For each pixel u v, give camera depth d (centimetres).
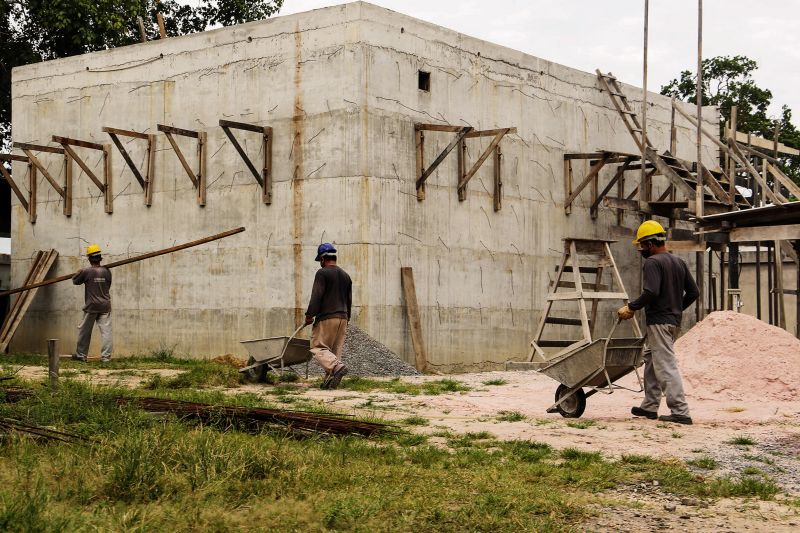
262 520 551
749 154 2741
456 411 1080
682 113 2388
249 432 836
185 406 877
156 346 2020
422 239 1836
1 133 3047
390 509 581
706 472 741
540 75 2127
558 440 877
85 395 884
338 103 1772
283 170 1839
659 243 1021
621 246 2347
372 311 1738
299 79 1827
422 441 835
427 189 1853
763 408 1105
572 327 2188
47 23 2731
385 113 1781
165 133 1880
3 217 2833
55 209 2212
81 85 2173
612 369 1015
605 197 2142
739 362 1221
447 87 1909
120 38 2856
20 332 2261
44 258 2209
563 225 2167
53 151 2155
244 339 1888
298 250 1814
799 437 916
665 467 742
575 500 626
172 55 2019
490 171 1992
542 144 2125
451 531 543
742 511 614
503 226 2016
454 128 1777
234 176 1909
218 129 1939
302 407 1057
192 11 3272
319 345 1330
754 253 3425
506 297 2012
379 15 1784
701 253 2414
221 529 529
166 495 586
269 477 642
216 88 1945
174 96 2012
